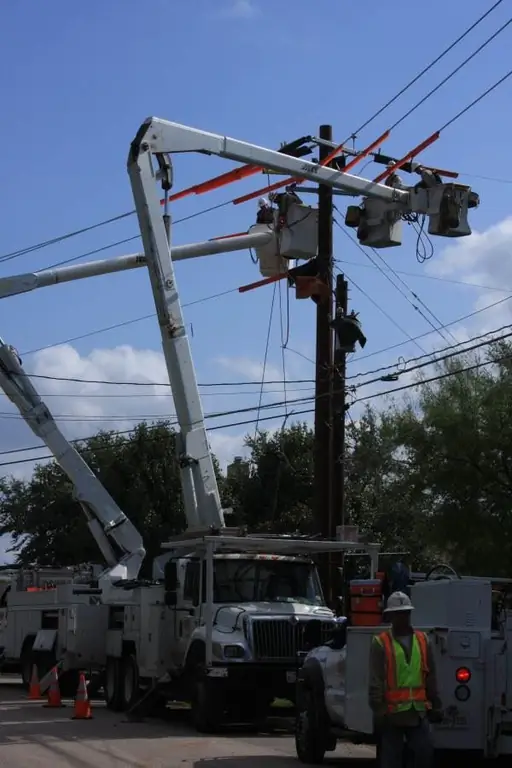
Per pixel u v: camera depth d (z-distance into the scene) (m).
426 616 11.39
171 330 18.95
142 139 18.91
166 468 46.59
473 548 25.33
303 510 43.72
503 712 10.77
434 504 26.88
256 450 44.88
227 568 17.27
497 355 26.91
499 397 25.83
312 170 19.72
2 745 14.46
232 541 16.72
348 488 34.44
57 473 52.03
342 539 18.06
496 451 25.83
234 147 19.34
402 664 9.34
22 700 22.12
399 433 27.22
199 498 18.66
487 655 10.84
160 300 18.97
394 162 20.30
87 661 21.17
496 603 12.34
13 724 17.16
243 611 16.47
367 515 34.09
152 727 16.86
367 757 13.62
